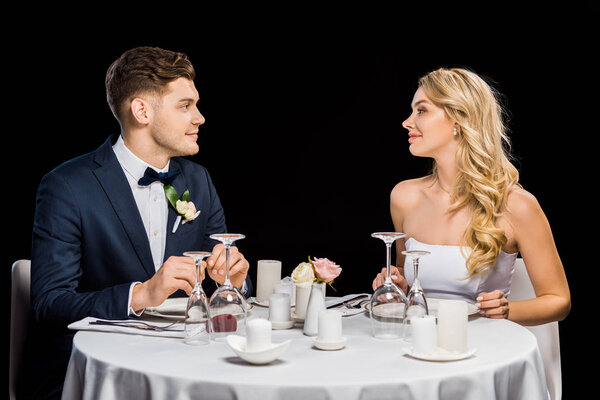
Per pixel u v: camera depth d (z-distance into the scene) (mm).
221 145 5793
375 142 5703
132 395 1664
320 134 5746
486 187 2744
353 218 5750
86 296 2193
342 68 5695
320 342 1830
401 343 1912
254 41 5711
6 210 5234
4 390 4934
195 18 5629
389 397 1565
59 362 2285
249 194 5820
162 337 1956
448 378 1620
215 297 1956
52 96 5297
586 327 5273
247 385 1546
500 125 2893
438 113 2809
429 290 2807
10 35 5234
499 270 2777
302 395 1537
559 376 2670
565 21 5328
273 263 2410
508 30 5426
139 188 2672
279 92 5746
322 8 5676
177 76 2607
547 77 5379
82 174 2516
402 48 5617
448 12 5523
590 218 5336
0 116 5234
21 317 2619
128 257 2537
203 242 2902
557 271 2744
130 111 2604
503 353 1814
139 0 5445
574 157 5367
